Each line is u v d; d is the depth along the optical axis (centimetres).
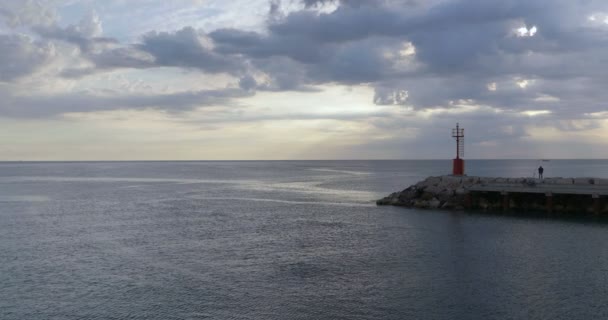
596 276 2895
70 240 4175
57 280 2980
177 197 7994
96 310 2478
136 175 16938
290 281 2911
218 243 3997
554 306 2445
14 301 2614
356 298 2606
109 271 3170
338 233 4378
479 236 4062
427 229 4444
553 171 16212
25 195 8431
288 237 4225
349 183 11550
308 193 8675
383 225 4731
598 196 4856
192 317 2377
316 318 2352
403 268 3142
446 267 3147
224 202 7144
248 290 2755
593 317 2308
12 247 3900
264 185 11006
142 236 4334
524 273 2981
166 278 3003
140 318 2370
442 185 6169
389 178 13888
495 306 2459
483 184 5756
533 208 5325
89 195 8412
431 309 2436
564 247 3603
